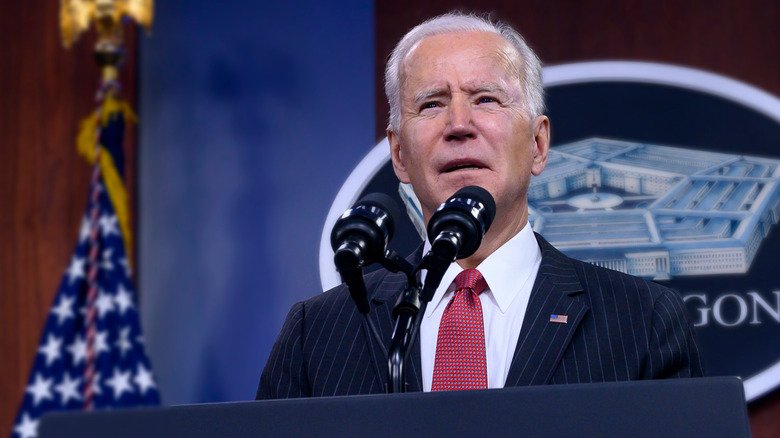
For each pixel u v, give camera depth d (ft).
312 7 20.68
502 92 10.41
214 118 21.06
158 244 20.97
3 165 22.18
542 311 9.96
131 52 21.76
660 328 9.89
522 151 10.49
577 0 19.24
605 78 17.57
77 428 5.68
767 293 16.30
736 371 16.20
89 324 20.27
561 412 5.61
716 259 16.52
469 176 10.15
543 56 19.16
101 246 20.57
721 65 18.44
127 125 21.33
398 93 11.02
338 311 10.84
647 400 5.62
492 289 10.25
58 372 20.12
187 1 21.71
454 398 5.68
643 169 17.07
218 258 20.47
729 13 18.54
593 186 17.12
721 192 16.79
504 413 5.64
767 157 16.88
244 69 21.01
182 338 20.40
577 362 9.62
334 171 19.97
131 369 19.69
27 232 21.91
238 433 5.74
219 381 20.02
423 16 19.88
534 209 17.17
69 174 22.02
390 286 10.85
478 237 7.82
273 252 20.12
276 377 10.66
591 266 10.81
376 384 9.89
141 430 5.72
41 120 22.22
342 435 5.69
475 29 10.90
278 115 20.56
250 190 20.51
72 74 22.35
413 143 10.44
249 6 21.20
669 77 17.39
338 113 20.16
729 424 5.56
